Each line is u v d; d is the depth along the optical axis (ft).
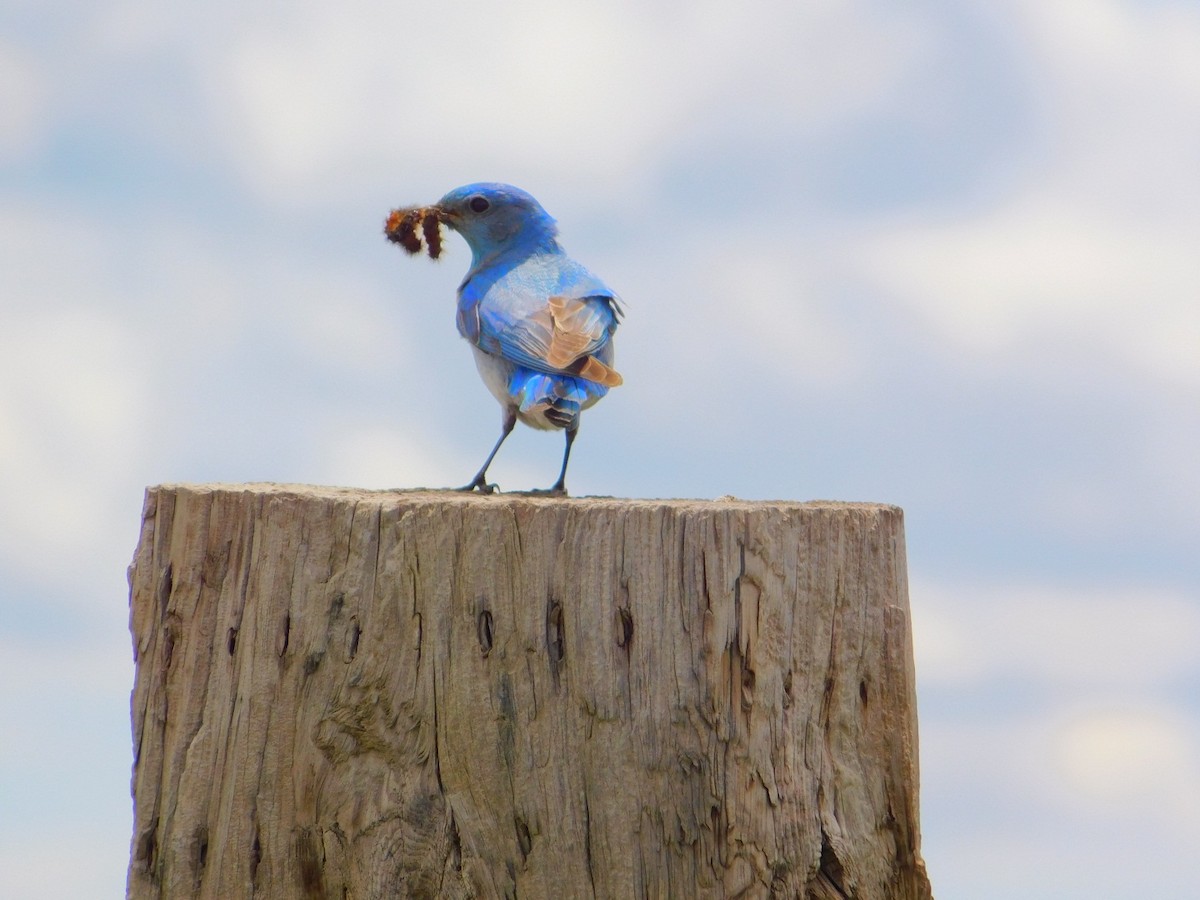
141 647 31.96
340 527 30.68
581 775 29.73
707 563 30.17
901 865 32.17
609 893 29.55
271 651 30.81
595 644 29.86
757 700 30.32
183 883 30.96
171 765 31.42
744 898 29.96
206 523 31.60
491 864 29.68
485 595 30.04
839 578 31.63
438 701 30.07
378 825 29.99
